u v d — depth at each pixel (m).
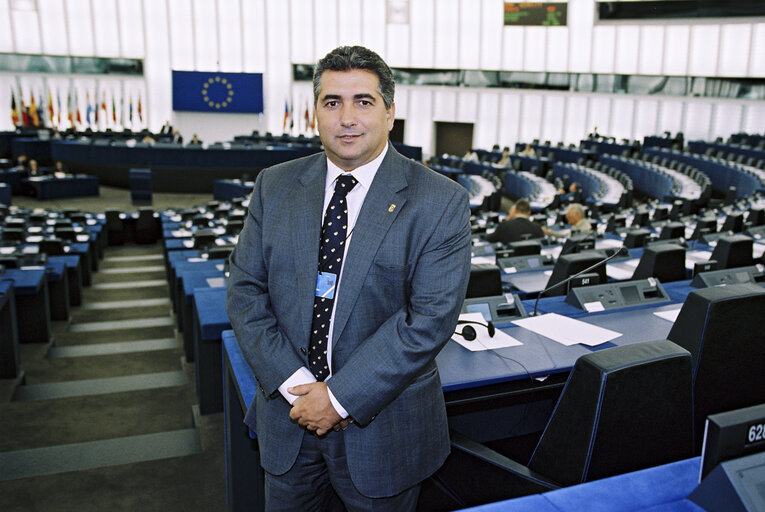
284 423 1.40
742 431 1.02
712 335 1.65
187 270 4.86
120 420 3.72
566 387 1.36
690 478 1.11
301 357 1.35
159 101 24.34
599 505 1.03
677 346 1.38
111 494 2.72
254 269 1.42
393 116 1.36
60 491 2.74
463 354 2.07
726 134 20.53
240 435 2.21
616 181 13.88
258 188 1.46
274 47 24.62
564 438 1.37
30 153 20.03
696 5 19.59
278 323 1.39
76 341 5.82
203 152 17.94
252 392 1.87
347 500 1.41
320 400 1.24
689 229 7.36
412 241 1.30
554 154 21.00
